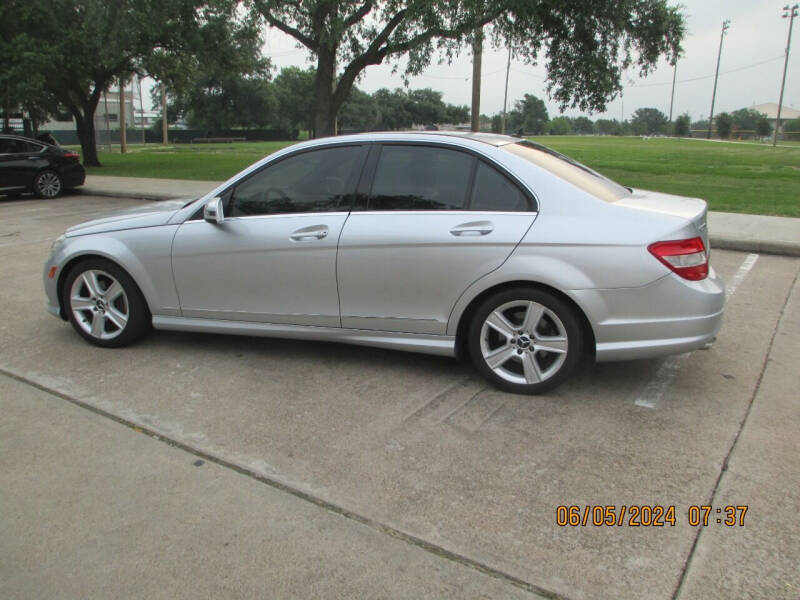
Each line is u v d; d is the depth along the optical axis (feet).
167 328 15.67
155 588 7.86
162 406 12.79
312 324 14.32
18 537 8.84
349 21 50.01
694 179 60.08
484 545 8.54
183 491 9.86
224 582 7.93
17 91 65.92
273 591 7.77
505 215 12.60
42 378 14.23
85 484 10.07
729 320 18.24
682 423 11.87
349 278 13.62
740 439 11.23
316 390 13.51
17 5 66.85
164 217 15.28
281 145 193.36
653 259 11.75
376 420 12.12
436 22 45.70
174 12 58.65
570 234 12.11
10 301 20.47
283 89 308.40
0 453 10.98
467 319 13.52
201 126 299.58
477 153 13.09
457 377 14.07
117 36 57.41
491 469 10.37
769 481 9.91
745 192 48.70
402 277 13.20
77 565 8.28
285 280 14.17
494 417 12.17
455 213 12.92
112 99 260.01
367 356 15.38
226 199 14.79
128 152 137.08
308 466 10.53
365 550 8.48
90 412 12.55
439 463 10.58
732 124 359.46
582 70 57.98
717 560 8.18
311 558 8.34
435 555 8.37
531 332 12.68
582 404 12.70
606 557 8.27
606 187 13.53
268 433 11.66
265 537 8.77
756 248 28.19
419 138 13.58
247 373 14.44
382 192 13.57
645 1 55.47
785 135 321.73
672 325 11.94
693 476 10.08
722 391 13.29
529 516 9.14
